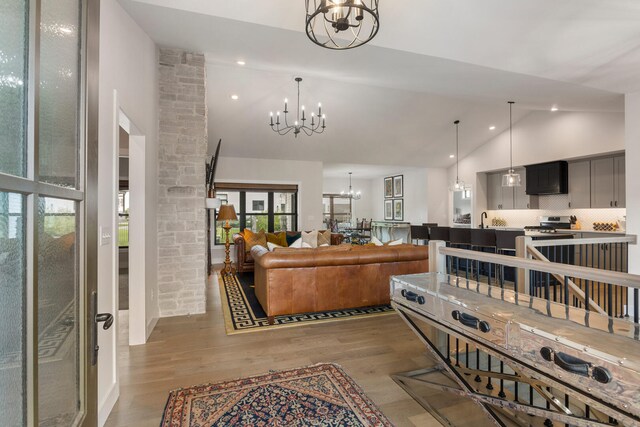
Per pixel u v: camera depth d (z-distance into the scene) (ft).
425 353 8.97
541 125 22.94
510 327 4.23
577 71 10.77
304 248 12.32
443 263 8.09
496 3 8.22
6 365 1.99
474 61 9.97
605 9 8.20
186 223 12.23
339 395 6.93
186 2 8.01
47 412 2.44
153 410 6.46
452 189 28.55
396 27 8.77
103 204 6.33
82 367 2.95
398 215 36.94
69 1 2.86
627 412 3.04
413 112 21.70
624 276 4.58
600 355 3.29
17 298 2.06
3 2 1.96
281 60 11.11
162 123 11.97
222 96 18.42
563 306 4.96
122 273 20.93
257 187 26.81
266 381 7.48
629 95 12.46
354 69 11.36
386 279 12.69
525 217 25.86
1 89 1.94
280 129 22.30
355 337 10.12
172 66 12.02
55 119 2.60
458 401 6.87
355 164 30.17
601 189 20.58
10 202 1.99
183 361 8.51
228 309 12.92
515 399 6.78
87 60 3.11
